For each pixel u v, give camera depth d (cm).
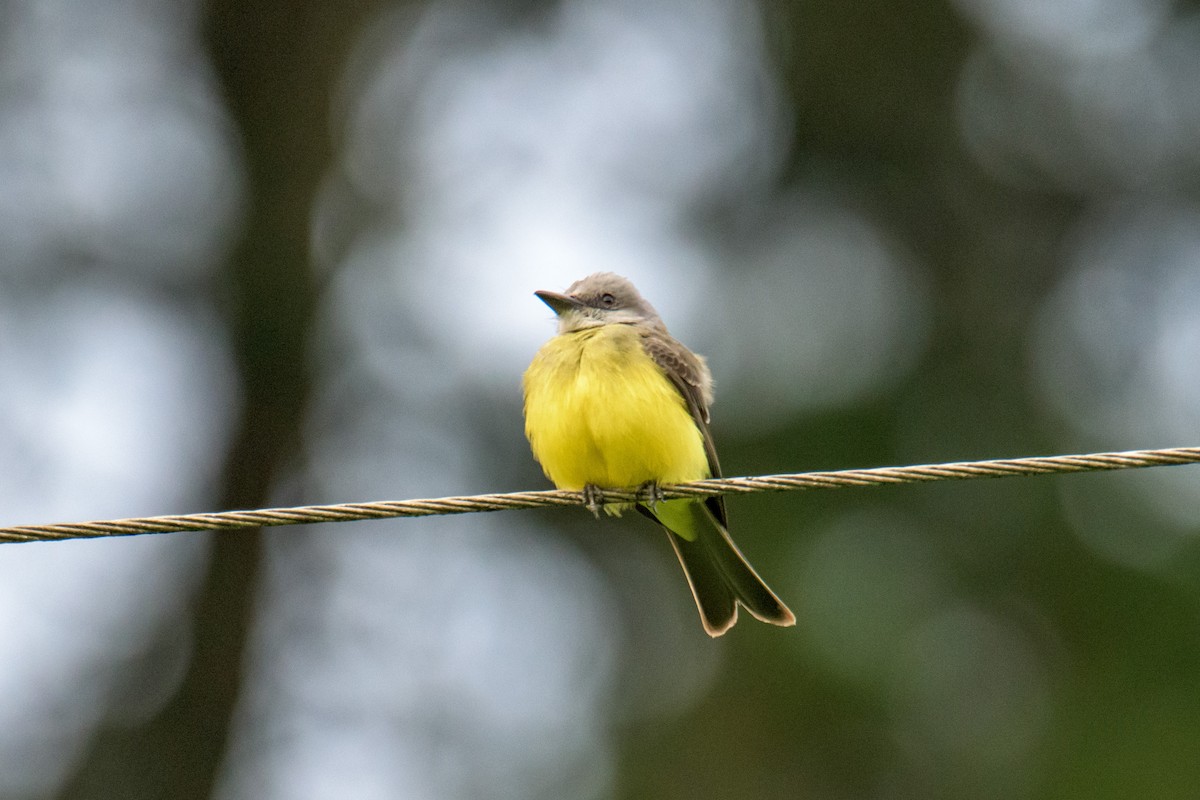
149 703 1506
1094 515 1467
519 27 1708
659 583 1548
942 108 1658
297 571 1567
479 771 1510
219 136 1678
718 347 1555
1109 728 1373
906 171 1659
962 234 1658
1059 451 1522
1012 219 1672
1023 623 1441
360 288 1608
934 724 1384
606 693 1522
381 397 1596
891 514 1462
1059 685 1414
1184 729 1352
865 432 1485
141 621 1534
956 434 1521
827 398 1509
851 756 1379
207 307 1638
